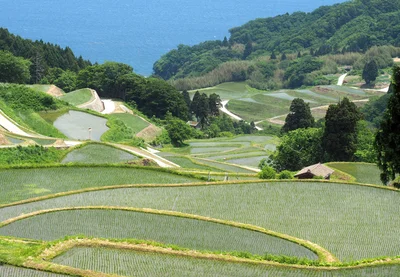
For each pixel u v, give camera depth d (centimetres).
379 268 4097
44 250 4128
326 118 9612
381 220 5378
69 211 5309
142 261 4088
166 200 5806
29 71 16925
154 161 8256
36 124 10800
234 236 4834
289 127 13725
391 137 5209
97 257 4116
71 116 11969
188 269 3994
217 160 10475
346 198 5938
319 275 3975
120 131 11312
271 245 4669
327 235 5006
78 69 19700
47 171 6712
